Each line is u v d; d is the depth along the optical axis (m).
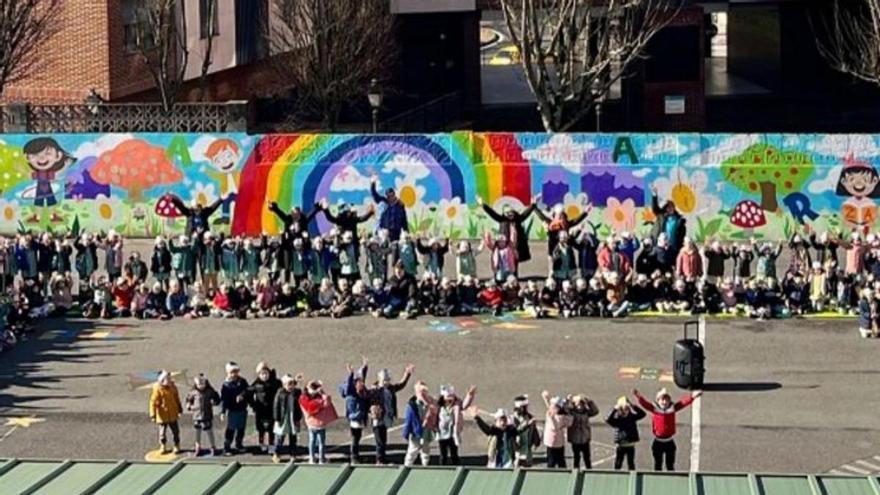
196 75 63.50
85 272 44.06
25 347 40.16
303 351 39.56
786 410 34.88
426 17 72.50
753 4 69.62
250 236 49.28
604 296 42.56
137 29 58.72
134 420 34.59
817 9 74.50
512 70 86.25
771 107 74.44
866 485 17.06
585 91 55.50
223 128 54.25
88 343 40.41
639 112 68.69
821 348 39.38
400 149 50.28
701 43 68.12
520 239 45.31
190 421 34.69
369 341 40.28
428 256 44.00
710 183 49.47
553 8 56.19
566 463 31.45
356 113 69.06
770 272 43.03
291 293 42.84
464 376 37.41
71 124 53.66
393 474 17.58
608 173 49.69
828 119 71.62
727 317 42.19
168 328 41.69
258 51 68.44
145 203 51.41
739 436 33.16
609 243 43.66
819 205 49.22
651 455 32.09
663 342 39.97
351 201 50.56
